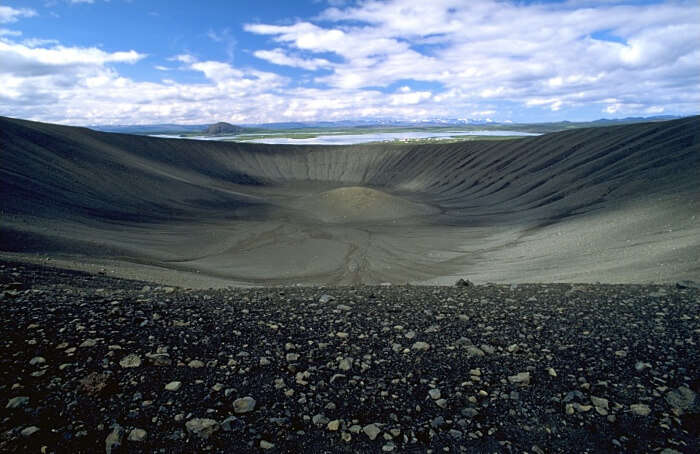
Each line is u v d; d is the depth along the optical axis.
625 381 5.39
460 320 7.89
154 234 44.97
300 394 5.02
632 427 4.50
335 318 7.93
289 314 8.09
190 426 4.23
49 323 6.30
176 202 65.06
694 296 9.17
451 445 4.22
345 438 4.26
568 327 7.39
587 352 6.27
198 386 5.02
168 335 6.39
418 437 4.32
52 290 8.89
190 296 9.62
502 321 7.82
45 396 4.50
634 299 9.16
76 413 4.30
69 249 27.91
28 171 50.38
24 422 4.07
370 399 5.00
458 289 11.60
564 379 5.49
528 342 6.70
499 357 6.14
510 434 4.41
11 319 6.25
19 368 4.96
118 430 4.09
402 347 6.48
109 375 4.96
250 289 11.95
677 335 6.80
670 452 4.05
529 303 9.25
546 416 4.71
